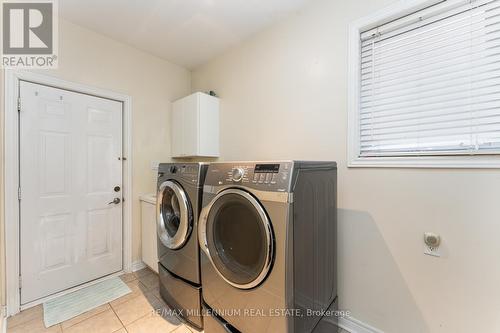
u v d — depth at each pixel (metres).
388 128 1.50
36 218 1.84
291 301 1.06
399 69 1.46
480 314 1.15
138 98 2.51
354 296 1.56
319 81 1.75
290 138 1.95
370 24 1.50
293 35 1.93
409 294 1.35
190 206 1.59
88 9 1.87
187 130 2.58
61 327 1.58
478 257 1.15
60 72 1.96
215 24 2.09
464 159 1.19
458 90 1.26
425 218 1.30
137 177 2.50
